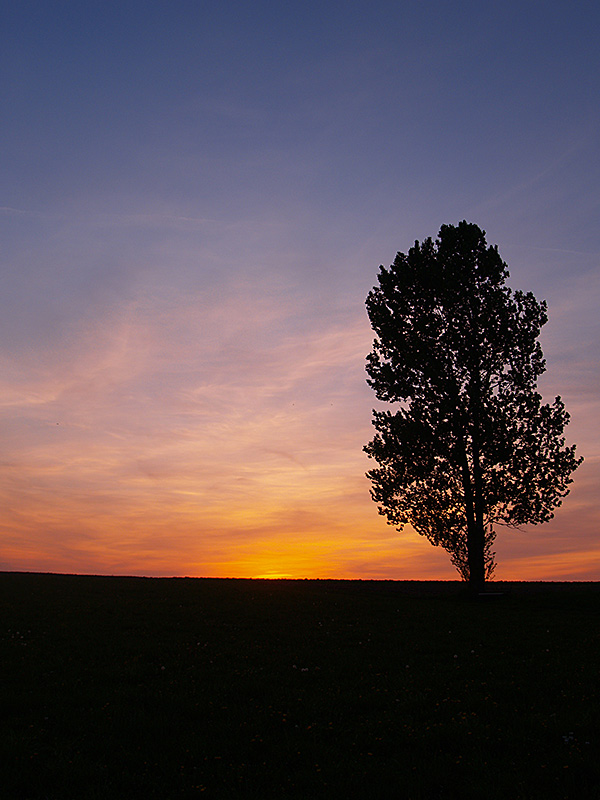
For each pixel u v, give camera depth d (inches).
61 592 1432.1
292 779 366.3
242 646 812.6
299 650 787.4
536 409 1513.3
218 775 373.1
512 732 440.1
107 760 400.2
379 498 1609.3
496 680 609.3
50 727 465.1
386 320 1626.5
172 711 509.7
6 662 684.1
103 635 879.7
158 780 366.3
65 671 651.5
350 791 349.7
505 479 1486.2
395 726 464.8
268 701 538.3
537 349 1549.0
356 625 1015.6
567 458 1493.6
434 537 1546.5
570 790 339.6
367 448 1641.2
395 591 1633.9
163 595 1406.3
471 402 1510.8
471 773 371.6
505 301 1567.4
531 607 1273.4
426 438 1523.1
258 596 1419.8
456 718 479.8
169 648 789.9
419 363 1560.0
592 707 494.6
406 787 350.6
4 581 1701.5
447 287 1557.6
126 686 589.0
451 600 1413.6
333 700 539.2
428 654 764.6
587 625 998.4
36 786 357.1
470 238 1600.6
